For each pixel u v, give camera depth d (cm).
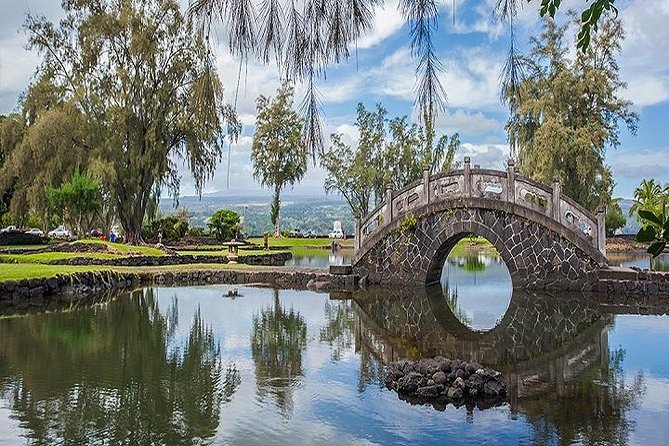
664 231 217
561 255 1733
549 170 2570
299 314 1465
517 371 907
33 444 618
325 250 4331
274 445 615
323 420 689
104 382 853
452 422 678
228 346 1099
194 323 1338
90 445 618
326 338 1173
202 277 2197
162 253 2748
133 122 2964
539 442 614
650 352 1019
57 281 1789
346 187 4769
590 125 2639
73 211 2952
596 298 1616
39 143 2898
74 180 2881
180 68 2853
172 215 4519
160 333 1220
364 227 2072
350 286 1997
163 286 2064
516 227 1783
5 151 3266
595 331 1205
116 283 2020
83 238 3381
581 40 244
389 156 4631
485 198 1823
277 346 1098
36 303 1634
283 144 4250
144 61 2914
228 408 737
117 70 2930
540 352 1036
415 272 1983
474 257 3622
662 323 1277
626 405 732
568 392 791
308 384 840
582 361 966
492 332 1234
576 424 667
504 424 669
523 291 1736
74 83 3011
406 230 1984
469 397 769
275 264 2998
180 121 2903
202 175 2917
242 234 4634
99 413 717
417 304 1631
